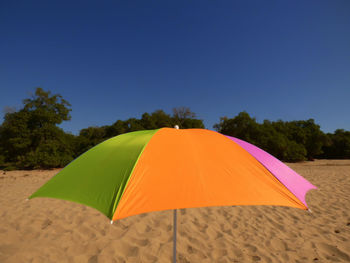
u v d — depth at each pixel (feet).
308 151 74.54
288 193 4.16
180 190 3.80
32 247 9.68
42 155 44.24
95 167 4.75
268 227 12.50
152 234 11.35
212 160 4.55
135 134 5.98
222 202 3.66
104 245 9.97
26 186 24.08
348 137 81.92
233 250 9.78
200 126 76.18
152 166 4.23
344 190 21.43
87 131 62.90
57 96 55.72
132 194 3.69
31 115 49.57
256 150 5.47
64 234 11.12
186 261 8.82
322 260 8.91
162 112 71.41
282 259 9.02
